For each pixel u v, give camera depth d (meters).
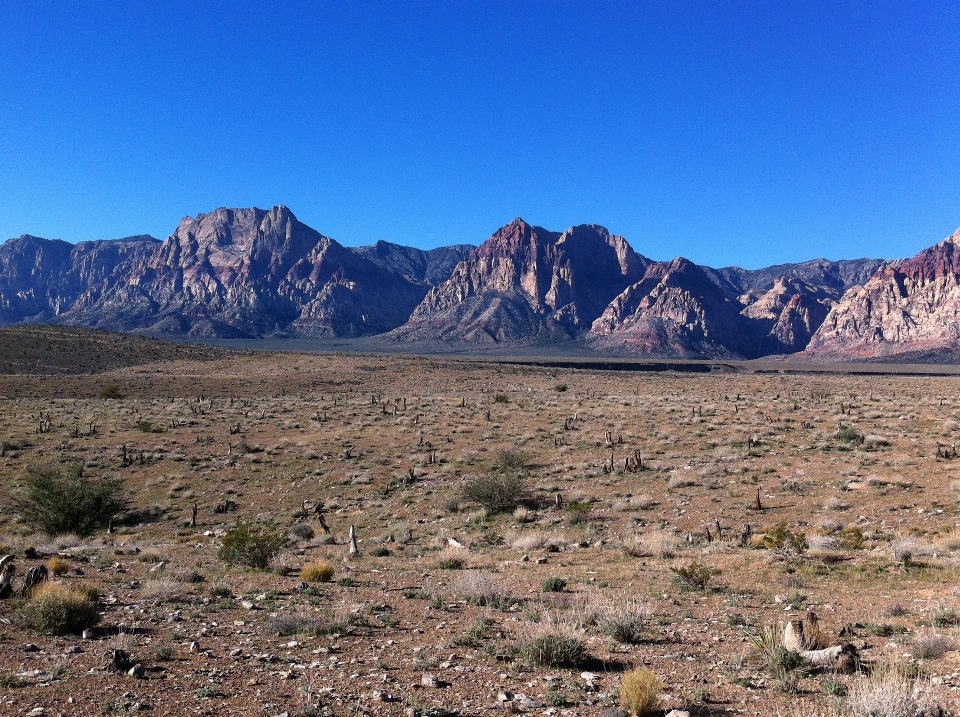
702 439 49.06
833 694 8.20
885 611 12.66
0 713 7.34
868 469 34.47
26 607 11.01
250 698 8.11
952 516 24.28
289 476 43.28
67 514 31.34
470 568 19.39
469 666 9.55
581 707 7.94
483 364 159.38
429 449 50.56
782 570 17.22
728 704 8.00
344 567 19.45
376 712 7.74
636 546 21.36
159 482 42.38
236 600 14.05
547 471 41.03
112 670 8.97
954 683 8.38
